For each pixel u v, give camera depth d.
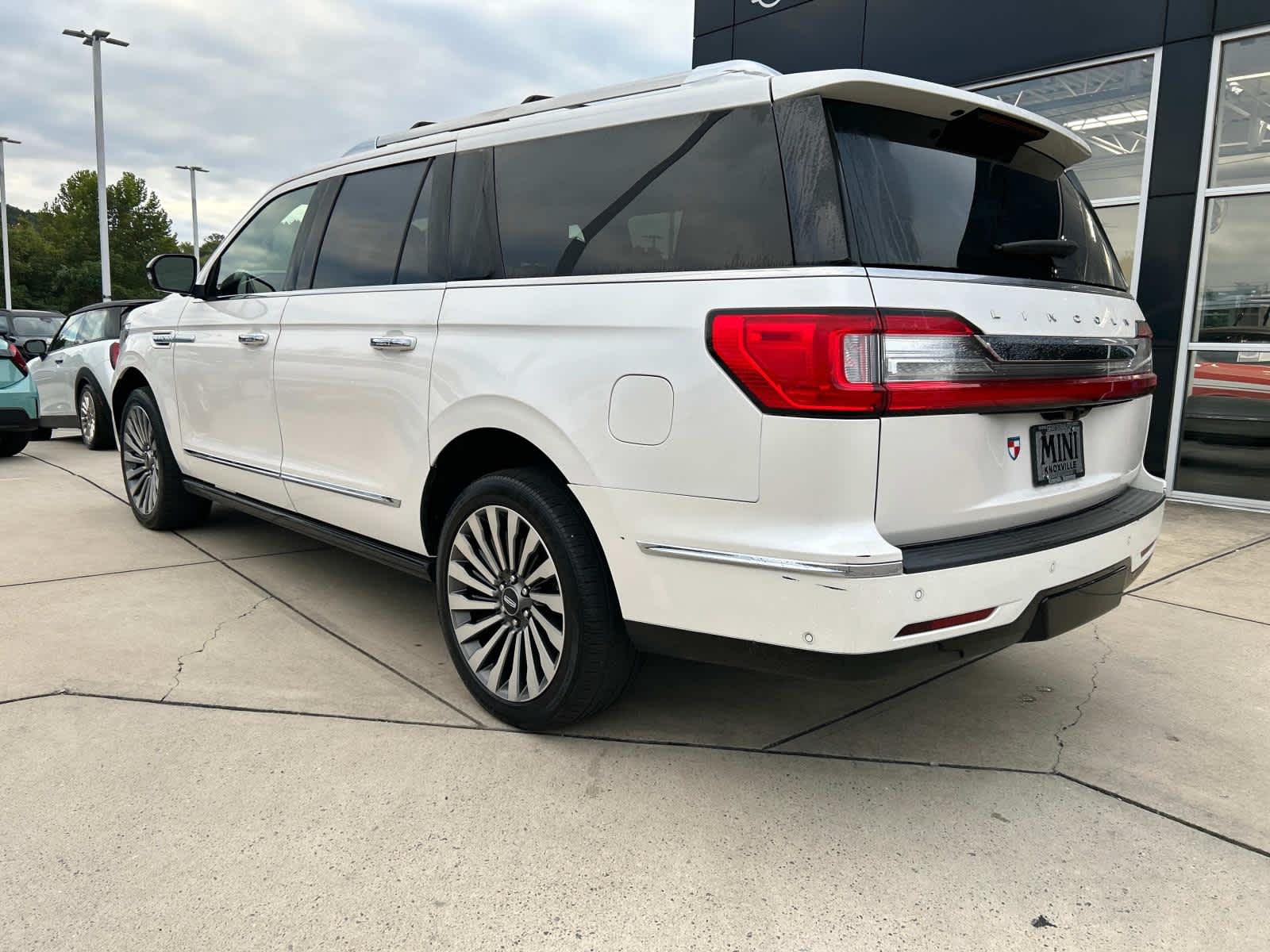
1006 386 2.12
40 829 2.13
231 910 1.86
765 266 2.07
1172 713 2.90
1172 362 6.25
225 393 4.00
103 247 23.66
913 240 2.10
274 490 3.74
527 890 1.95
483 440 2.76
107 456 8.44
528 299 2.56
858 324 1.91
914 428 1.98
